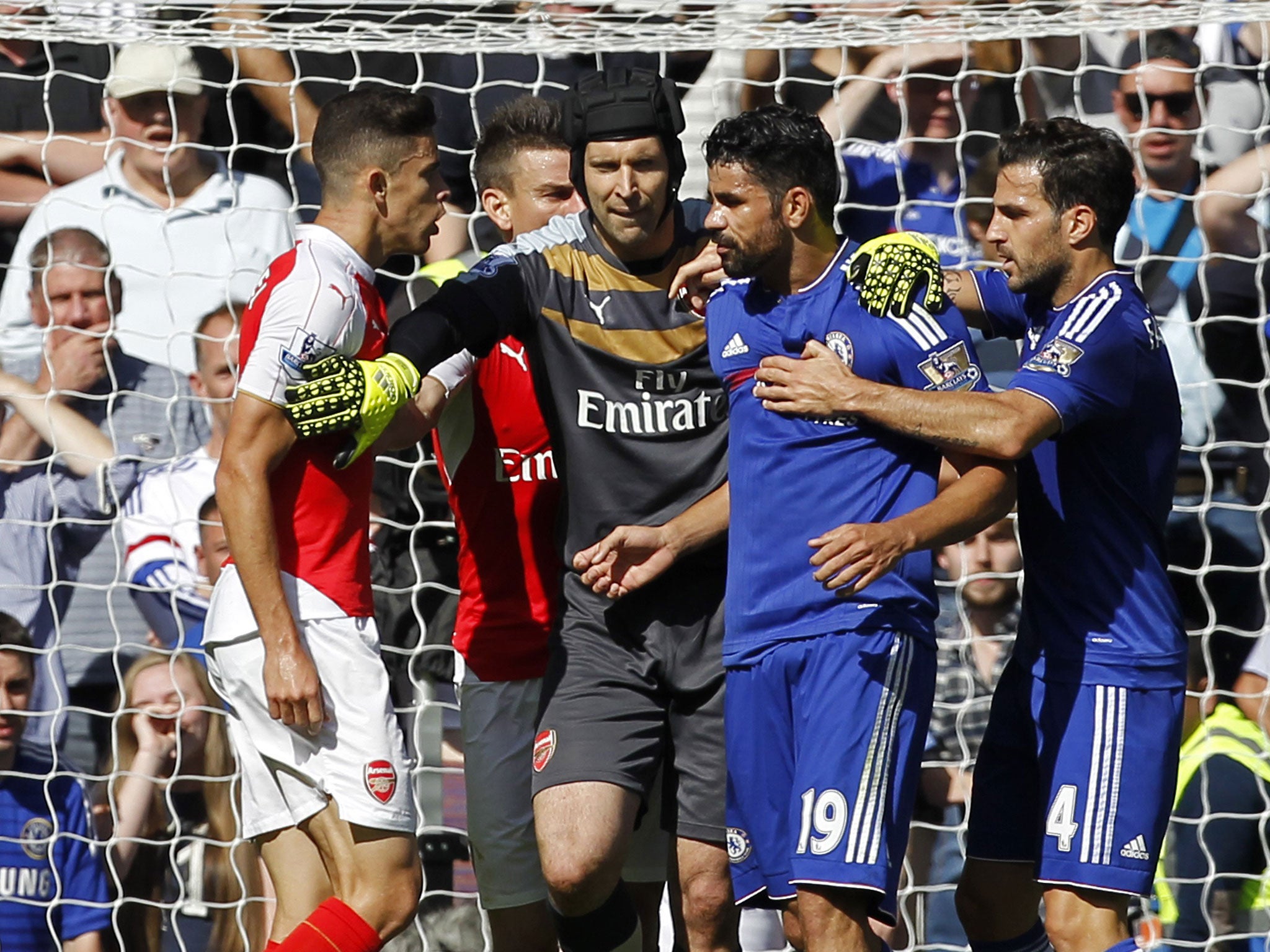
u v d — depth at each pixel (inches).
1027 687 512.4
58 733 737.0
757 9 785.6
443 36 749.3
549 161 615.5
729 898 540.4
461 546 616.7
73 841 719.1
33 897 709.9
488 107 896.3
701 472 536.1
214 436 824.9
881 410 462.6
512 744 604.7
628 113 511.5
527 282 539.8
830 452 479.5
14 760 726.5
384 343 529.7
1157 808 498.0
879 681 471.8
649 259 539.2
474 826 611.8
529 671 601.0
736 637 492.4
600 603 544.7
